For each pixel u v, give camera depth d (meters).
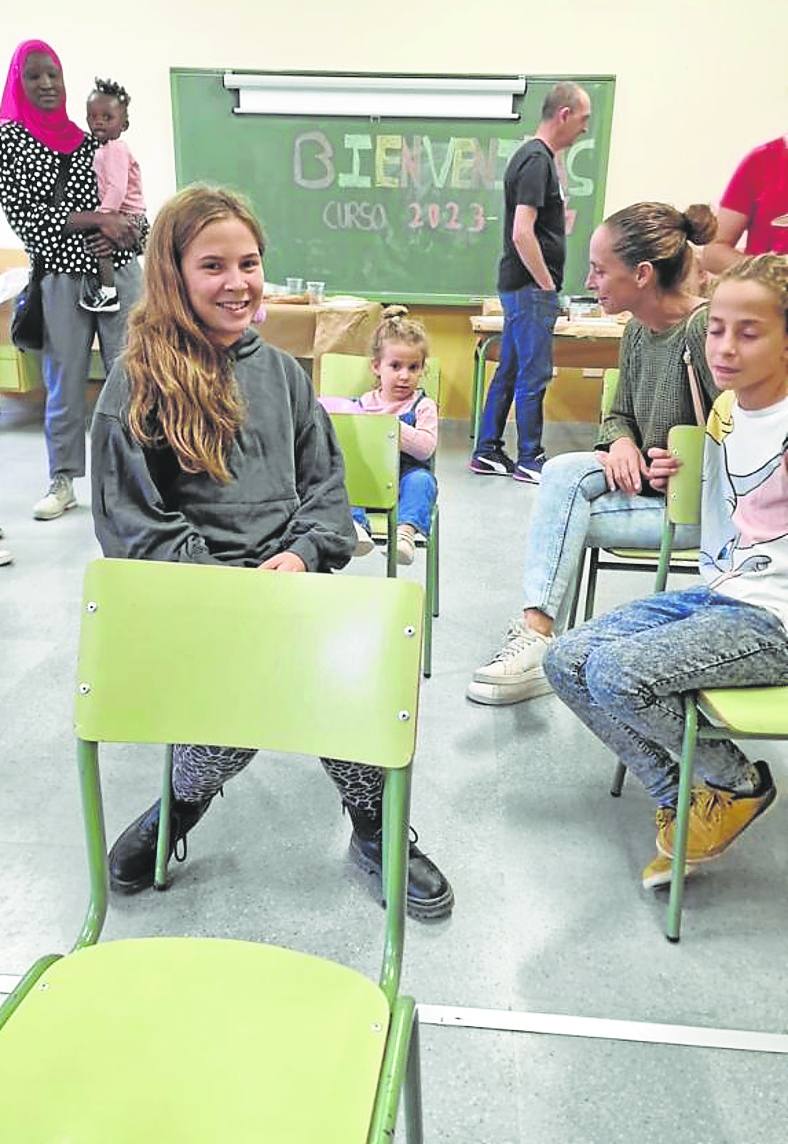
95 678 0.95
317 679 0.94
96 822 0.96
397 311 3.30
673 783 1.55
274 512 1.43
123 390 1.33
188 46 4.69
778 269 1.39
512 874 1.62
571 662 1.55
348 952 1.43
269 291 4.43
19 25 4.70
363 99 4.68
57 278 3.31
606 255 1.91
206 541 1.39
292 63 4.69
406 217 4.90
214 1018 0.80
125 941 0.90
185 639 0.96
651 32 4.51
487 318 4.44
